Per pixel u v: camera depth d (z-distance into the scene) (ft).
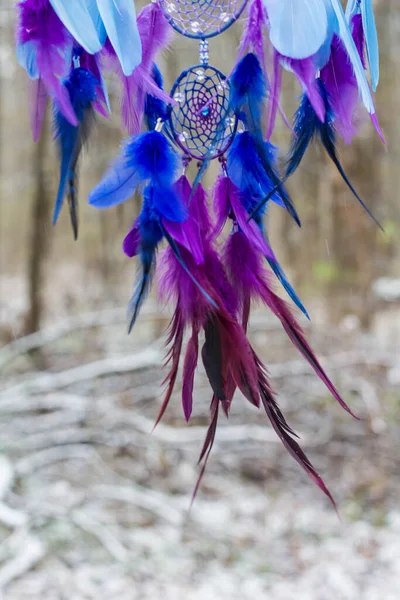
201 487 12.08
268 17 3.84
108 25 3.77
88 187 14.90
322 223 19.26
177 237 3.98
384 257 19.54
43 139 17.92
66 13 3.72
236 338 3.99
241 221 4.07
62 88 3.84
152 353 15.61
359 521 11.02
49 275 22.22
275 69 3.88
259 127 3.96
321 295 20.01
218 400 4.10
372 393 14.62
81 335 18.31
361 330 18.98
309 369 15.25
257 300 4.12
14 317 21.29
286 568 9.77
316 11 3.82
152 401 14.44
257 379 3.98
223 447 13.34
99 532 10.18
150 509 11.19
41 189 18.62
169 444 13.15
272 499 11.76
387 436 13.35
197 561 9.86
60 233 21.13
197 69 4.12
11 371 16.46
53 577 9.08
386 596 9.02
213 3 4.12
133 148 3.98
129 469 12.53
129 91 3.97
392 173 18.80
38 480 11.78
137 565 9.60
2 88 19.74
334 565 9.81
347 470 12.53
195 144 4.13
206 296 3.93
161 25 4.09
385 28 17.57
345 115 4.01
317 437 13.43
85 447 12.98
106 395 14.78
